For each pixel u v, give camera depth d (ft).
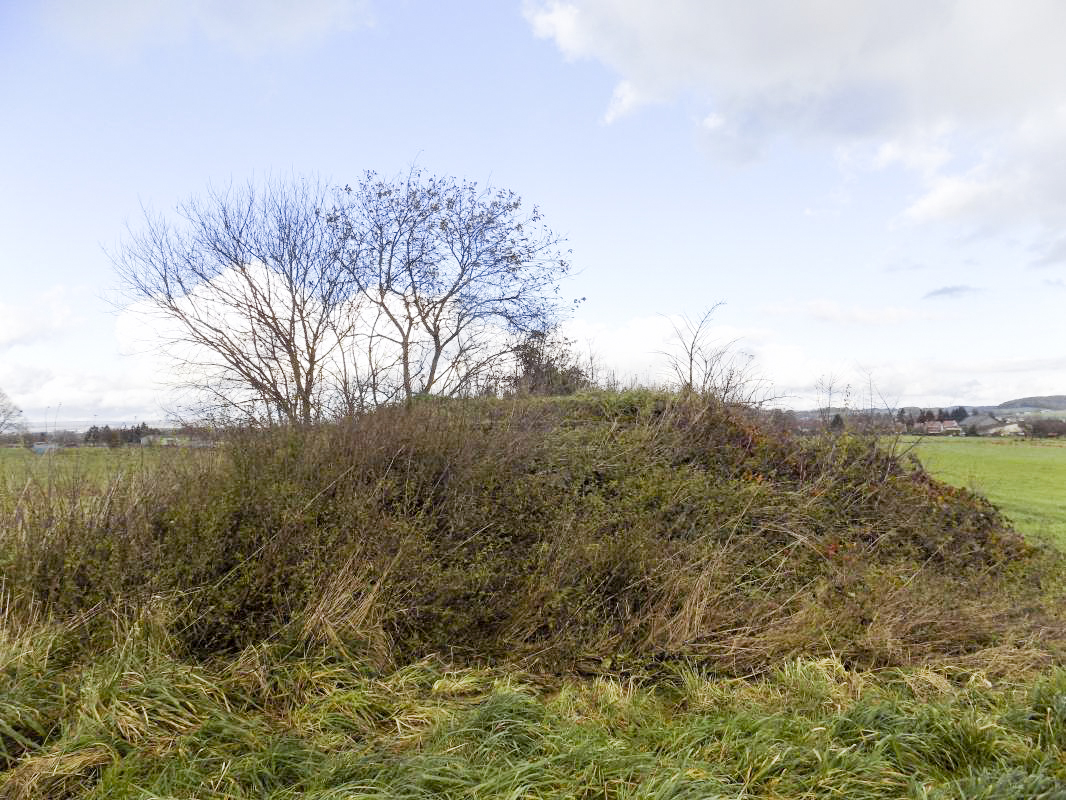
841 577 19.26
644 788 9.86
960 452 41.57
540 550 18.08
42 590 14.65
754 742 11.31
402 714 12.57
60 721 11.11
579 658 15.33
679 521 21.40
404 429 21.72
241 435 20.74
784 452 27.76
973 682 14.24
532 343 53.88
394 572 16.02
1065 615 18.47
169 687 12.02
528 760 10.84
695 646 15.66
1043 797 9.82
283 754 10.84
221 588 14.94
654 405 30.78
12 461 19.85
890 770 10.78
